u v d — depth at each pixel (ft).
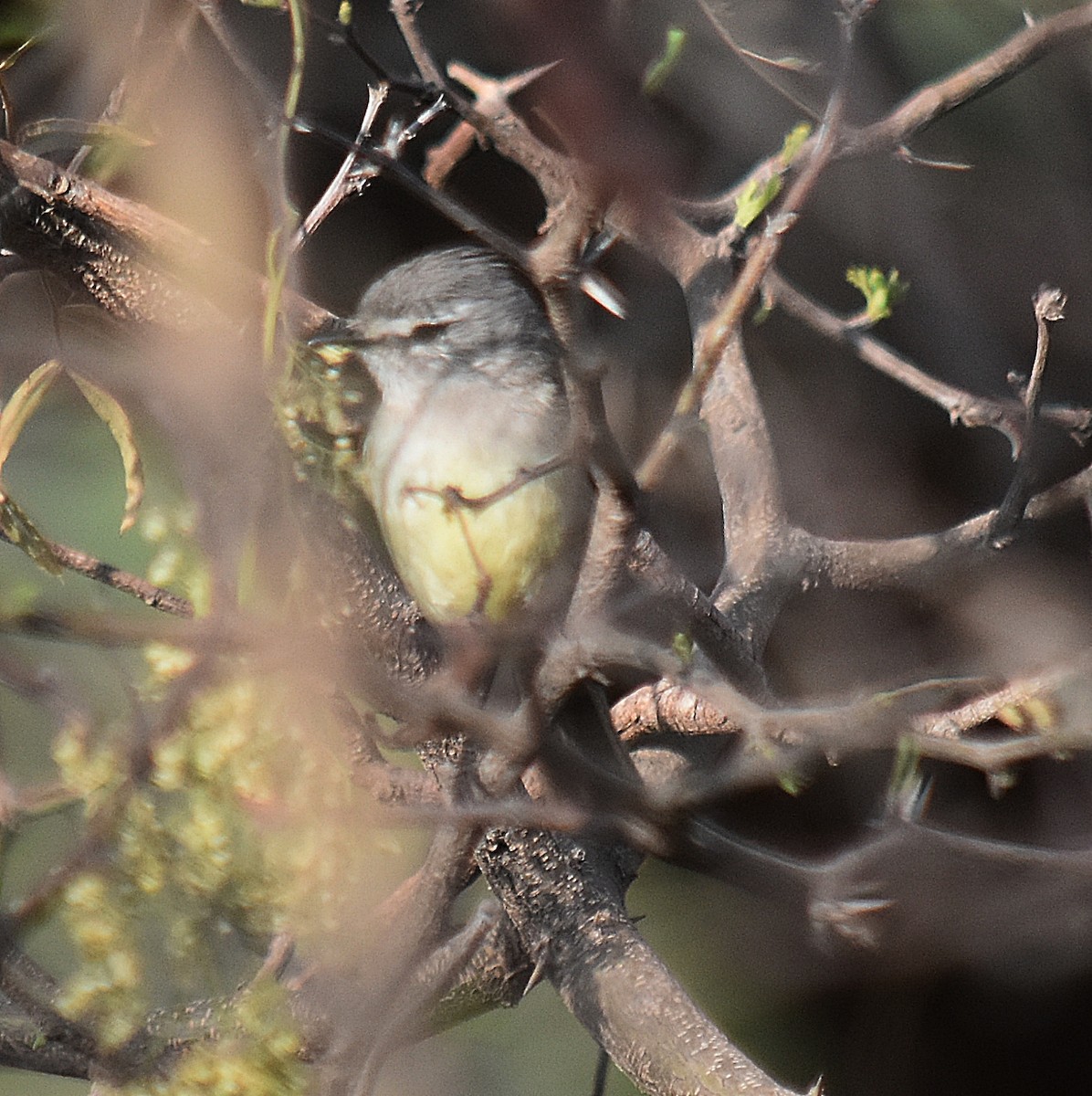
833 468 40.91
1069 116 36.58
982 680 15.12
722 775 14.52
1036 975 35.96
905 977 35.78
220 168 20.07
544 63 9.08
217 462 14.24
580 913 20.24
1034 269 38.52
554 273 11.18
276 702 12.94
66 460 27.61
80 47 20.83
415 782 16.16
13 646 14.03
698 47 31.19
